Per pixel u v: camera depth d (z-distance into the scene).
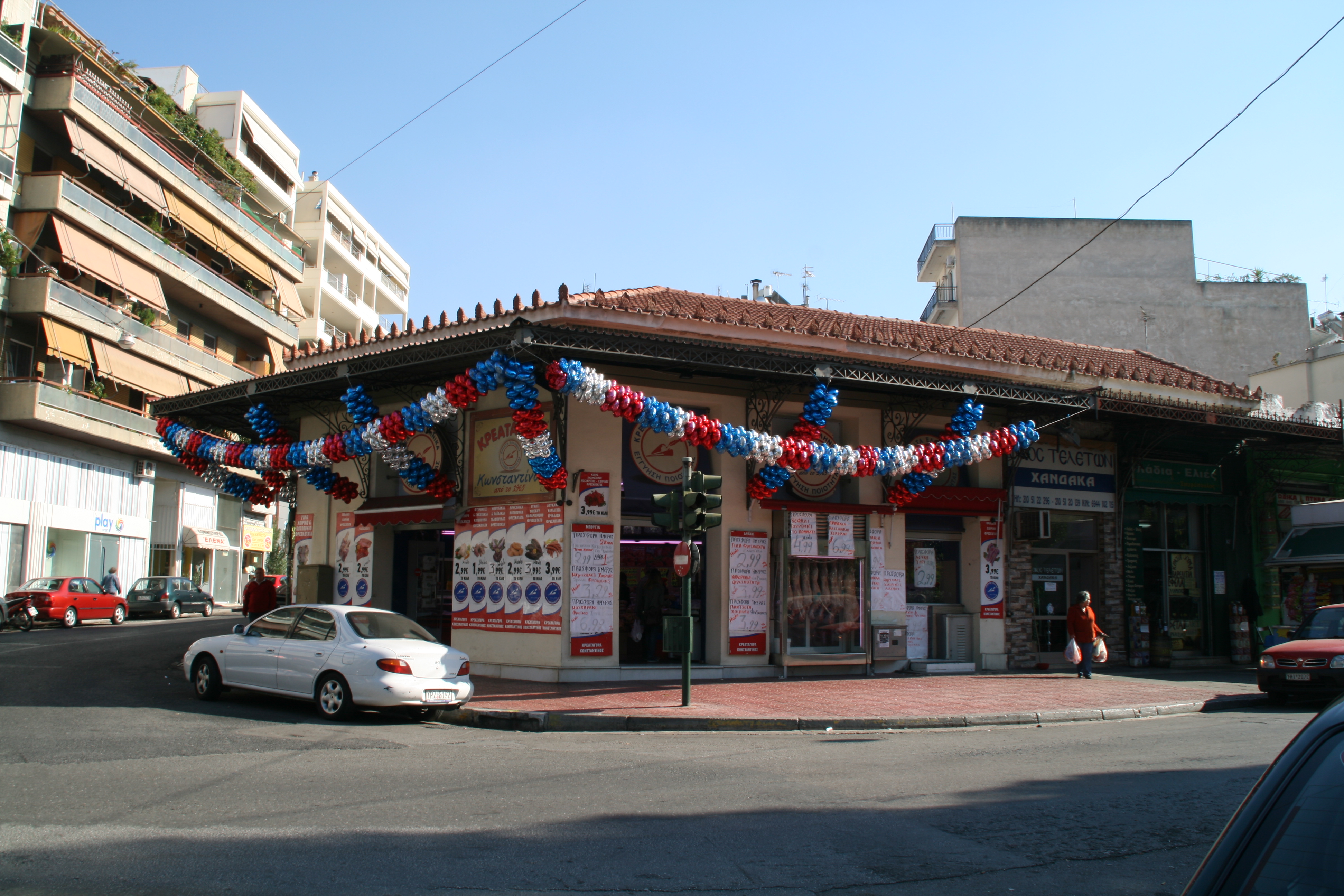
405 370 14.67
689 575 12.37
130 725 10.12
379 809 6.65
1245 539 21.05
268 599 17.64
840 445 17.19
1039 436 17.06
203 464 18.06
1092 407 16.81
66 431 29.48
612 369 14.79
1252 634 20.59
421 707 11.24
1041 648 18.64
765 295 26.05
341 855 5.53
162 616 31.69
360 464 17.33
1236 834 2.31
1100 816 6.77
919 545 17.88
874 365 15.01
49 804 6.60
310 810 6.59
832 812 6.83
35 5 28.97
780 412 16.56
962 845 6.01
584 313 14.62
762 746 10.06
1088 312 33.25
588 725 11.22
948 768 8.66
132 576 33.84
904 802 7.18
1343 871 2.09
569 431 14.75
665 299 17.08
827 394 14.83
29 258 28.73
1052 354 21.38
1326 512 18.83
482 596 15.30
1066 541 19.11
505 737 10.44
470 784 7.57
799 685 14.75
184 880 5.04
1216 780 8.09
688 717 11.38
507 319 15.50
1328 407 22.95
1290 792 2.31
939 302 37.06
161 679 14.56
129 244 31.20
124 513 33.47
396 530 17.23
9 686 13.05
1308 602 20.22
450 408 13.31
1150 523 20.22
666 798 7.19
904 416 17.25
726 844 5.95
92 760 8.20
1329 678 13.68
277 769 8.04
